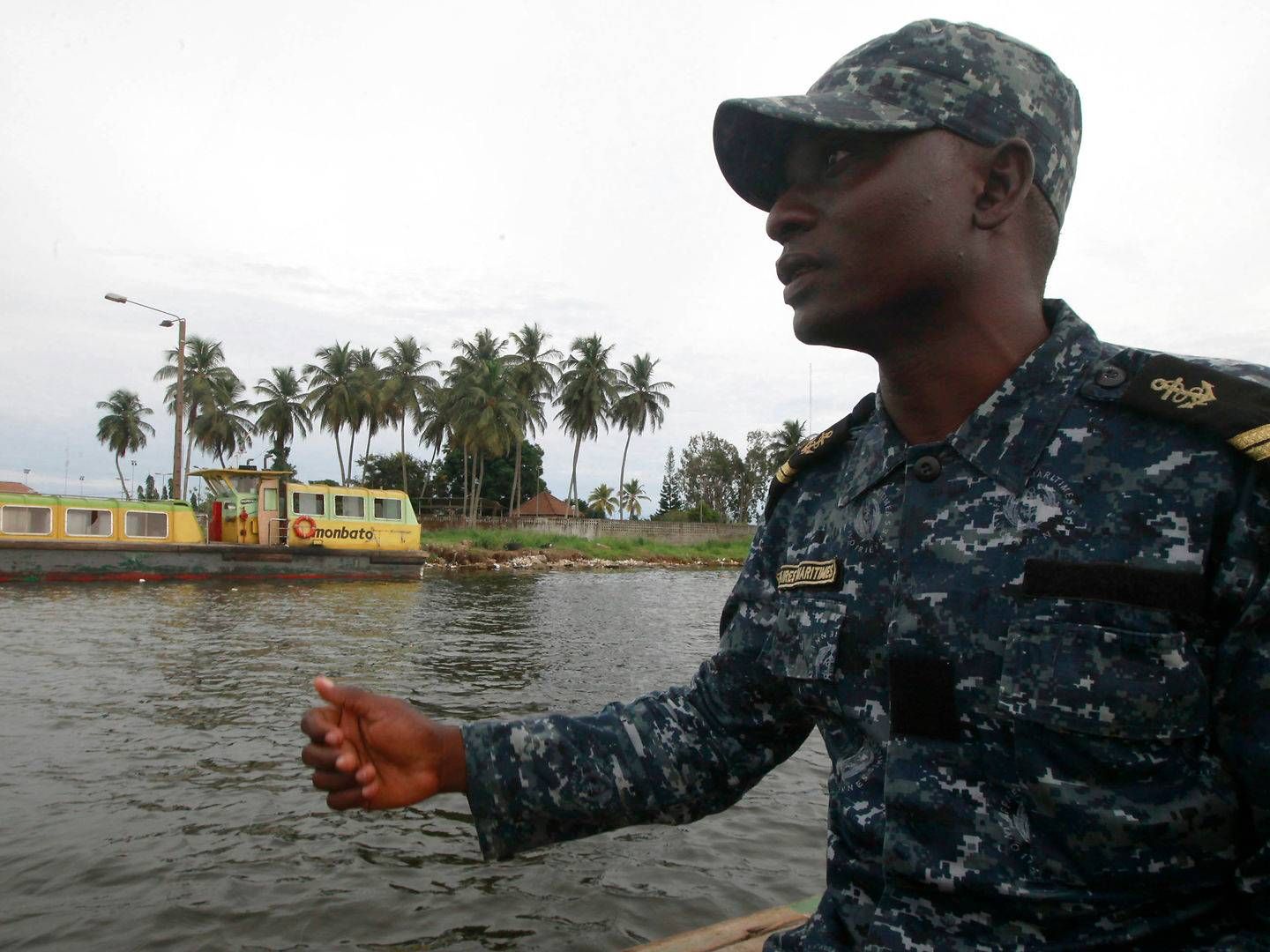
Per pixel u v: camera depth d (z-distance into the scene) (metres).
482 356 52.19
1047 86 0.99
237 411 56.84
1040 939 0.82
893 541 0.99
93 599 16.41
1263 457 0.77
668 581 30.22
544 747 1.16
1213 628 0.79
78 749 6.07
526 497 68.06
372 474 64.12
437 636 12.48
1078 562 0.83
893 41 0.99
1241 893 0.77
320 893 3.98
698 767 1.18
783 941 1.09
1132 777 0.78
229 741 6.32
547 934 3.65
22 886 4.00
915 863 0.87
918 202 0.94
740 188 1.10
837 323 1.00
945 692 0.88
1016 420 0.92
